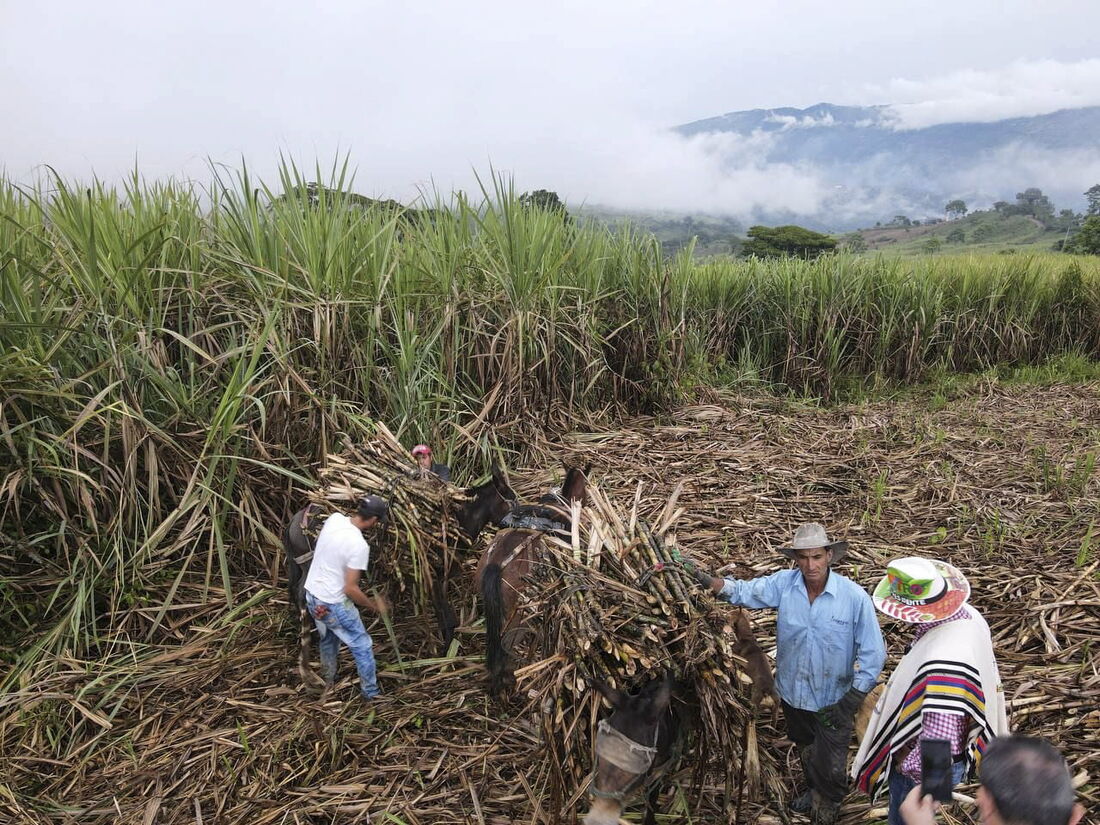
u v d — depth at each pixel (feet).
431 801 14.03
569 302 32.50
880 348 46.55
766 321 46.73
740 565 21.80
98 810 13.98
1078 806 6.62
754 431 34.83
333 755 15.10
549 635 12.44
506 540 15.67
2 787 14.39
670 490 27.43
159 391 21.62
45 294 21.20
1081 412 38.63
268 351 23.12
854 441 33.68
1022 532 23.45
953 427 36.01
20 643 18.40
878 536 23.84
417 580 17.69
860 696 11.70
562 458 29.19
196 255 23.63
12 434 19.22
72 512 20.11
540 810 13.20
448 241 29.43
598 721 11.23
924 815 8.33
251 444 22.17
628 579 12.41
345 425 23.62
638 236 37.27
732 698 11.12
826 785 12.25
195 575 21.09
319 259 24.29
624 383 35.91
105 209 22.34
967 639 9.70
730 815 12.08
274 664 18.07
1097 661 16.31
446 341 27.37
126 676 17.37
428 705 16.62
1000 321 52.39
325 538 16.16
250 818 13.80
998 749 6.89
